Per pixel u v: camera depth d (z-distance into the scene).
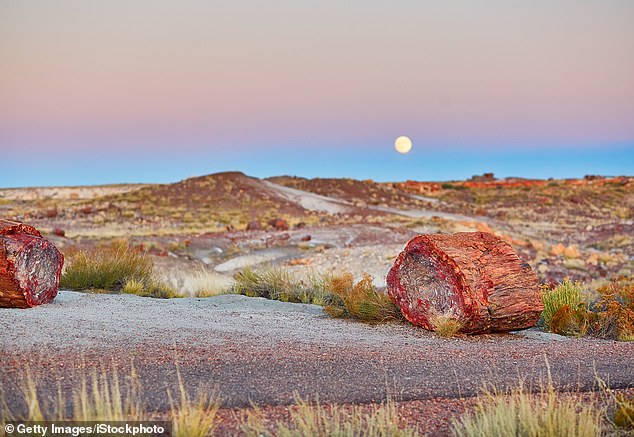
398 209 61.00
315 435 4.39
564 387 5.78
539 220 57.50
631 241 36.09
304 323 9.13
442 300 8.70
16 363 5.53
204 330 7.71
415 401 5.30
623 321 9.68
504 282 8.40
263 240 31.02
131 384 5.26
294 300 12.91
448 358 6.77
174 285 14.90
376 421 4.72
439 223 40.25
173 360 6.02
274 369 5.96
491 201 77.44
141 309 9.58
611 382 5.98
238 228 37.69
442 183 115.31
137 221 42.22
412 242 9.09
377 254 23.20
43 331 6.86
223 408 4.93
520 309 8.35
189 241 28.84
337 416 4.48
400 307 9.39
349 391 5.46
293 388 5.45
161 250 26.03
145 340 6.76
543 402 4.98
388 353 6.87
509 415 4.53
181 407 4.80
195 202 53.50
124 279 13.48
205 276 15.44
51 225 37.81
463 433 4.56
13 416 4.39
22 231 9.43
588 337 9.55
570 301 11.46
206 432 4.35
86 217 43.25
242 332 7.77
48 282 9.56
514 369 6.36
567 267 24.44
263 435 4.40
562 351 7.32
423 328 9.02
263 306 11.24
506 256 8.74
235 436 4.38
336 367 6.14
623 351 7.37
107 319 8.10
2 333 6.60
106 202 52.84
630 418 4.78
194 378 5.55
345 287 11.37
